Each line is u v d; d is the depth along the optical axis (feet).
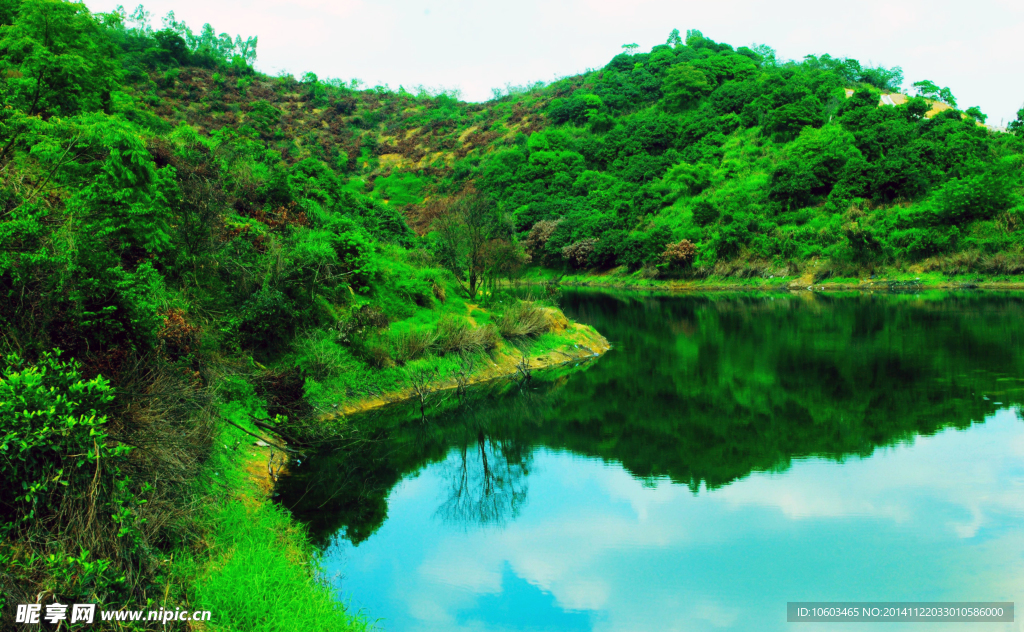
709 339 111.45
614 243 260.21
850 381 75.00
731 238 231.30
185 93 286.66
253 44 440.04
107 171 44.21
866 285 198.08
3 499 19.30
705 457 51.55
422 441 56.59
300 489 42.57
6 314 25.91
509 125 434.30
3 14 64.13
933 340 98.53
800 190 238.27
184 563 24.35
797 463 48.88
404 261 98.84
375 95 495.41
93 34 81.82
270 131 302.86
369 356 67.26
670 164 314.96
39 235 29.53
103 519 20.57
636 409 67.05
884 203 226.58
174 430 29.55
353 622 26.12
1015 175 214.07
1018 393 65.87
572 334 103.35
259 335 55.36
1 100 44.83
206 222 57.72
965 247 192.65
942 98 338.75
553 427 61.31
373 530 37.99
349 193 129.90
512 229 149.28
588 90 444.96
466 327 81.82
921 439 53.21
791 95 310.65
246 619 22.94
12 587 17.58
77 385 22.39
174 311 42.86
